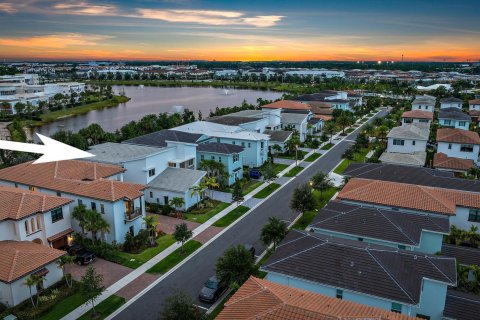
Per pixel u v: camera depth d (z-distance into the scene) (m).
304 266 28.47
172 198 50.62
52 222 38.94
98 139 80.75
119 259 38.00
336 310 22.06
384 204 40.38
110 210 40.38
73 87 194.75
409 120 94.19
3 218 35.50
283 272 28.30
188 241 41.75
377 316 21.62
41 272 31.80
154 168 53.25
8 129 103.88
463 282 30.97
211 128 76.62
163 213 49.06
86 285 29.22
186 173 53.59
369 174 51.25
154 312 29.97
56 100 160.50
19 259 31.44
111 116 144.12
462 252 35.12
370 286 26.11
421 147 70.12
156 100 197.88
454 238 38.81
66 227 40.53
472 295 28.88
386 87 195.75
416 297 25.05
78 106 163.62
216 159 61.19
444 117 92.94
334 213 37.25
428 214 38.94
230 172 60.50
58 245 39.91
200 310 30.05
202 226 45.59
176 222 46.78
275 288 24.75
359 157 78.06
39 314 29.56
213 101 189.25
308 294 24.34
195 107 164.62
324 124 107.06
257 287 24.83
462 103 129.88
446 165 60.09
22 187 46.62
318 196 55.97
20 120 125.25
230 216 48.47
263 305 22.36
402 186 42.72
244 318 21.70
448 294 28.66
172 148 57.09
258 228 45.03
